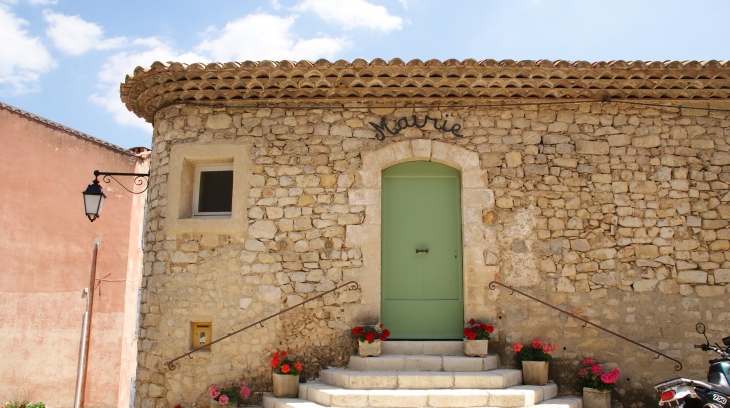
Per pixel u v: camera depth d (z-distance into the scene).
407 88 6.26
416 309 6.42
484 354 5.87
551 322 6.11
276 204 6.33
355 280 6.17
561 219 6.26
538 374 5.81
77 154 11.34
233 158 6.46
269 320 6.14
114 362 11.65
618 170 6.35
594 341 6.08
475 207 6.28
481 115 6.47
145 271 6.60
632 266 6.19
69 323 10.94
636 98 6.43
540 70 5.98
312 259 6.21
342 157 6.39
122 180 12.22
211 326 6.22
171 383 6.11
